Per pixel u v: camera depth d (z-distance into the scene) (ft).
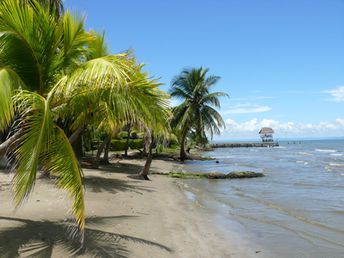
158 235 26.23
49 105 18.99
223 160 131.95
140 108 21.21
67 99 20.30
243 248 25.90
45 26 20.79
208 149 233.55
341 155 180.65
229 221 34.24
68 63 22.76
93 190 42.60
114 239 23.20
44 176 42.45
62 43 22.41
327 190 56.49
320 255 24.89
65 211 28.32
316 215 37.81
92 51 26.30
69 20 21.26
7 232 21.77
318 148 304.30
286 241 28.04
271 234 30.01
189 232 28.60
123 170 71.26
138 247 22.54
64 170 18.58
